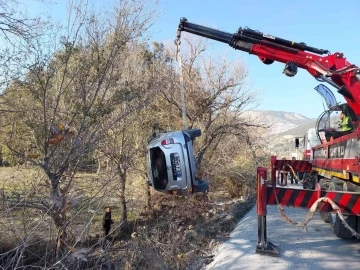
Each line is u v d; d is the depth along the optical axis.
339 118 10.10
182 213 12.45
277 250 6.56
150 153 7.98
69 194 7.33
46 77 8.58
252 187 17.66
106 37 10.05
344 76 6.23
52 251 6.53
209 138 17.75
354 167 6.08
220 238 8.34
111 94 10.05
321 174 10.21
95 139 8.55
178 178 7.73
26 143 8.55
